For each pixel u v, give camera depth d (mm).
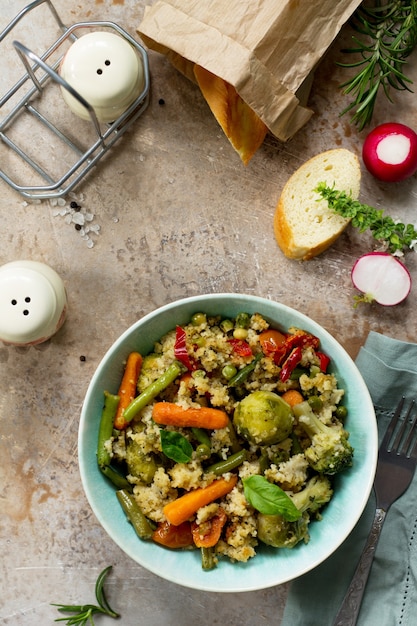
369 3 672
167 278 688
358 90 664
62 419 687
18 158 689
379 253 662
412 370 658
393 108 686
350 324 685
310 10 605
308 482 610
